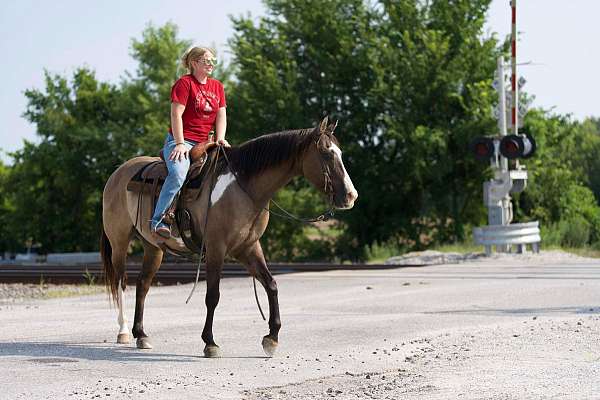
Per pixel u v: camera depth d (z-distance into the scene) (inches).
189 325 446.0
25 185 2011.6
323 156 336.5
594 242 1284.4
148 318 482.9
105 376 303.9
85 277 799.1
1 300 638.5
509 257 874.8
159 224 356.5
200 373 310.8
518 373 302.5
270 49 1611.7
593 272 695.1
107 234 402.6
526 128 1451.8
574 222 1234.0
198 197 355.9
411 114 1477.6
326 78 1581.0
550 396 265.3
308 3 1593.3
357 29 1608.0
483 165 1429.6
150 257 384.5
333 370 316.2
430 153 1428.4
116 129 1999.3
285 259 1592.0
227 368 320.8
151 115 1982.0
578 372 302.0
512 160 986.1
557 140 1536.7
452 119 1494.8
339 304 528.7
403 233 1524.4
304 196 1643.7
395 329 415.5
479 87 1441.9
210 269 347.6
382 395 271.9
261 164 346.0
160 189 368.2
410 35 1557.6
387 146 1555.1
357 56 1547.7
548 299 524.4
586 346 356.2
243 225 346.9
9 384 287.7
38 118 2034.9
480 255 900.6
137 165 392.8
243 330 424.2
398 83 1480.1
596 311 465.7
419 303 524.4
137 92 2057.1
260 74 1541.6
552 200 1427.2
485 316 458.0
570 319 435.5
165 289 665.0
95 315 507.8
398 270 752.3
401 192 1534.2
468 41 1507.1
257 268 355.3
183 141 362.6
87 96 2074.3
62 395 270.2
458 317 455.8
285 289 624.7
